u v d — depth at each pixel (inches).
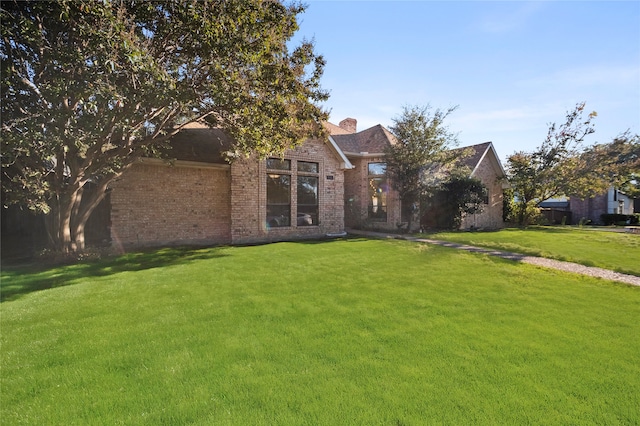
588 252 395.5
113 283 246.2
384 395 101.1
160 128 356.2
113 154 343.9
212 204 487.8
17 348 136.8
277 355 128.5
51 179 335.0
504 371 115.4
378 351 131.4
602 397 100.8
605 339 142.9
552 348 133.6
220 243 479.5
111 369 119.0
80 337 147.7
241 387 105.8
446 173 695.7
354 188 709.3
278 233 517.7
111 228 414.9
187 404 97.2
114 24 224.8
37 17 258.2
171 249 416.2
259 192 499.2
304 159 545.6
